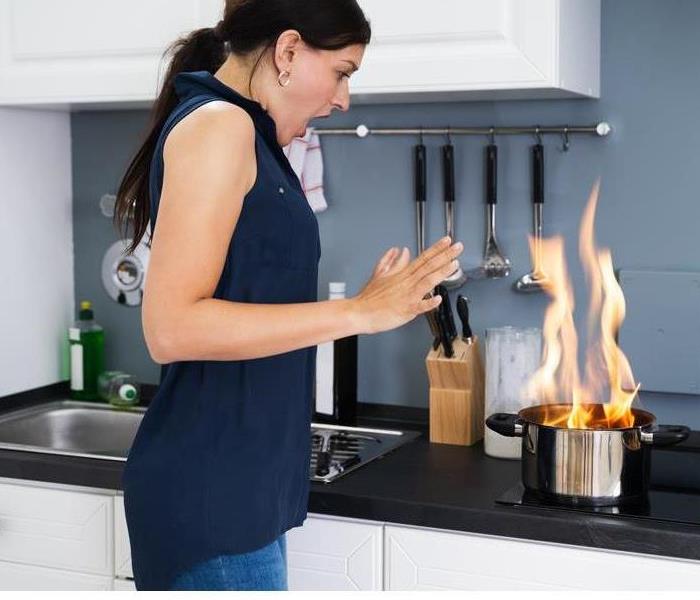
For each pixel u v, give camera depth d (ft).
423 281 4.64
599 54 7.55
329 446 7.23
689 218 7.43
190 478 5.08
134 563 5.34
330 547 6.26
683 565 5.57
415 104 8.04
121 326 9.10
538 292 7.84
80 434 8.54
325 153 8.34
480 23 6.63
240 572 5.16
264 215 4.93
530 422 6.17
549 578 5.82
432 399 7.52
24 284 8.70
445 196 7.97
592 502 5.99
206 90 4.98
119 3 7.50
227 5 5.14
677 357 7.42
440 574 6.04
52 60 7.77
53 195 8.97
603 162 7.61
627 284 7.52
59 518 6.86
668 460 7.07
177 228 4.60
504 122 7.83
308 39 4.92
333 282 8.31
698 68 7.33
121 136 8.96
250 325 4.61
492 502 6.07
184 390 5.13
